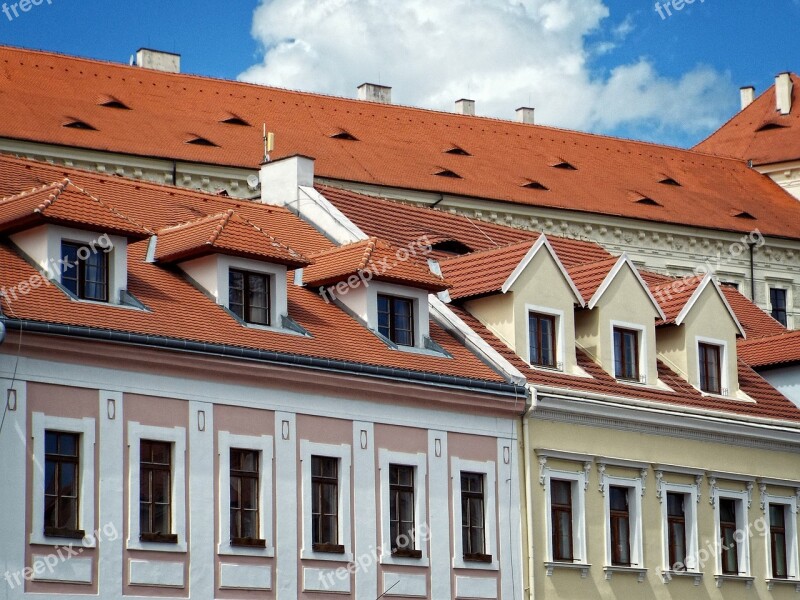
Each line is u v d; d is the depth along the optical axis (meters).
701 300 56.47
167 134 78.25
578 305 52.72
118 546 39.66
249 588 41.91
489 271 51.88
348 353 45.22
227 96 84.44
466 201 85.50
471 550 47.28
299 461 43.44
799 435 56.91
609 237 90.75
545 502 49.09
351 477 44.56
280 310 45.09
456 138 91.31
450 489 46.81
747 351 61.12
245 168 77.94
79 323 39.47
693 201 96.25
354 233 52.25
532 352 51.09
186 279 44.72
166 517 40.81
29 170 47.84
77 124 75.56
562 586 49.03
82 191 42.25
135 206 49.28
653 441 52.38
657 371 54.53
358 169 83.25
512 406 48.41
